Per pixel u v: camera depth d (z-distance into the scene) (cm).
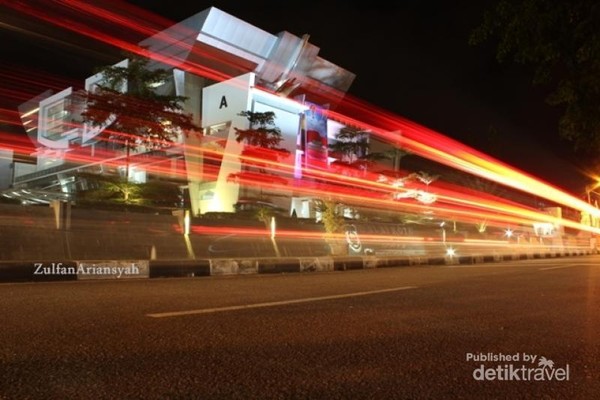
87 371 299
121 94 2900
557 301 664
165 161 4675
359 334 427
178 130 3472
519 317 531
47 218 1323
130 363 319
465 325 479
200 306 555
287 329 440
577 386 298
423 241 3050
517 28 497
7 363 311
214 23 5181
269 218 2512
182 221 1781
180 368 311
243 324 456
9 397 251
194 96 5469
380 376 307
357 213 4844
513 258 2506
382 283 881
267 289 754
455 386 293
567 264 1697
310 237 2200
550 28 483
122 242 1454
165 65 5450
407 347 384
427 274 1145
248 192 4584
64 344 363
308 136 5847
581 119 523
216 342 383
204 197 4894
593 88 505
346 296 671
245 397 262
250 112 4378
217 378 293
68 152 5472
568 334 445
